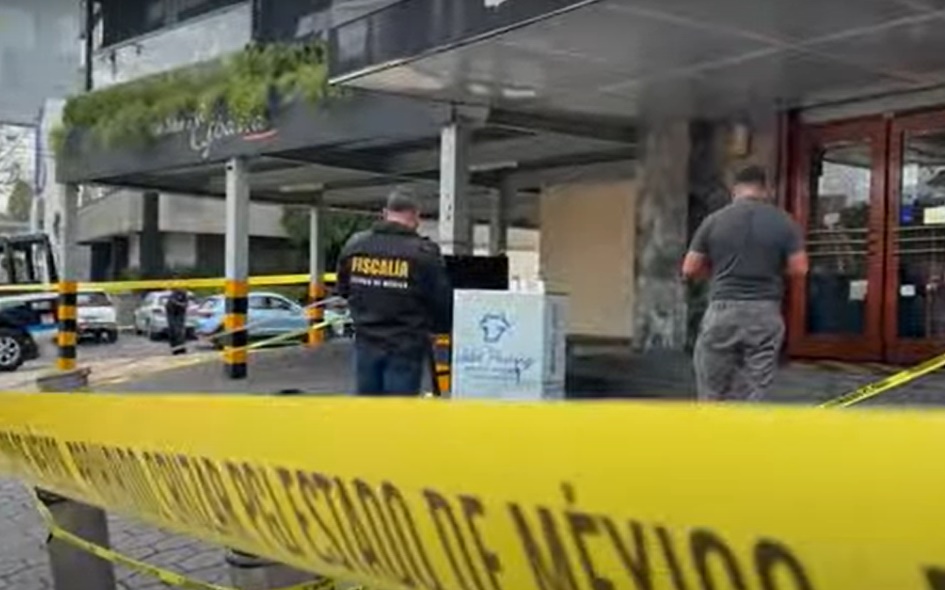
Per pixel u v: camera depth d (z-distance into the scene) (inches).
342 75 345.4
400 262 237.6
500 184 630.5
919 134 362.3
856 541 31.4
